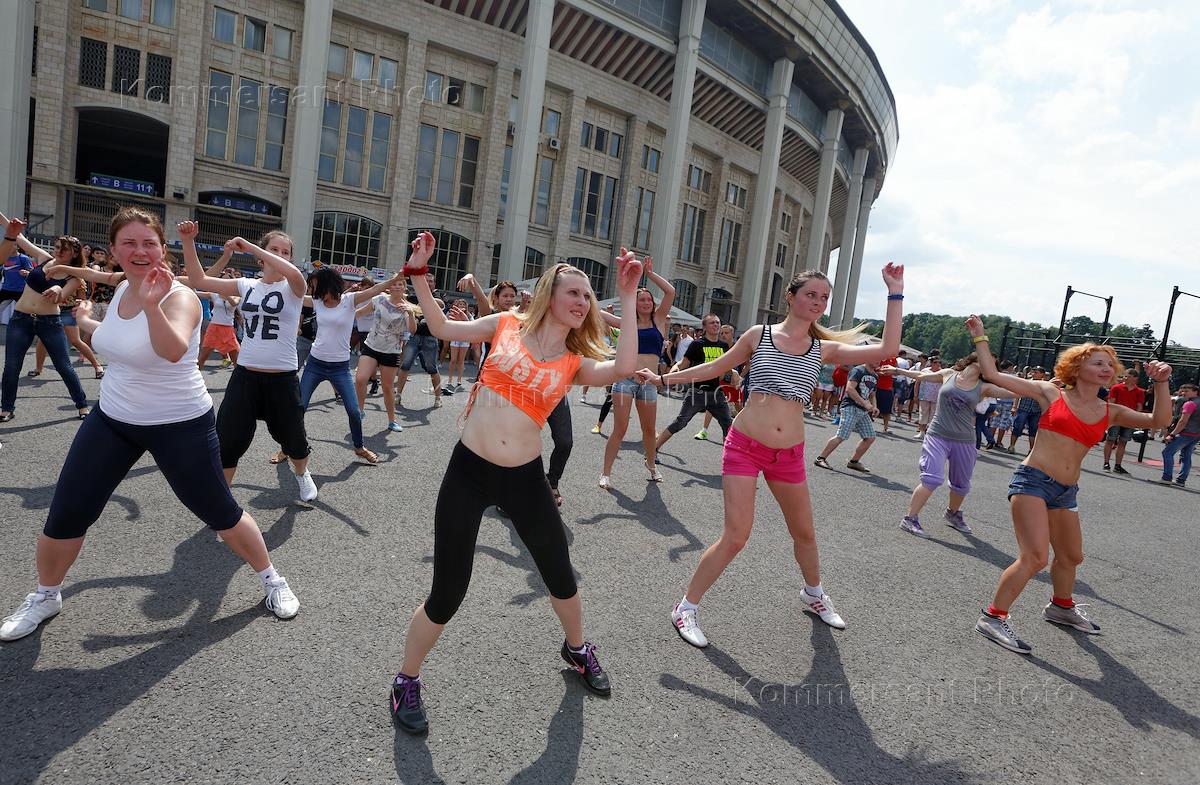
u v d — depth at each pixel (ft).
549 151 106.32
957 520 19.69
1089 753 8.34
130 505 13.34
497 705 7.96
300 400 14.29
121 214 8.12
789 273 168.14
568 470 21.85
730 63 118.62
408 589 10.93
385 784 6.41
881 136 166.09
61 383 26.11
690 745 7.59
